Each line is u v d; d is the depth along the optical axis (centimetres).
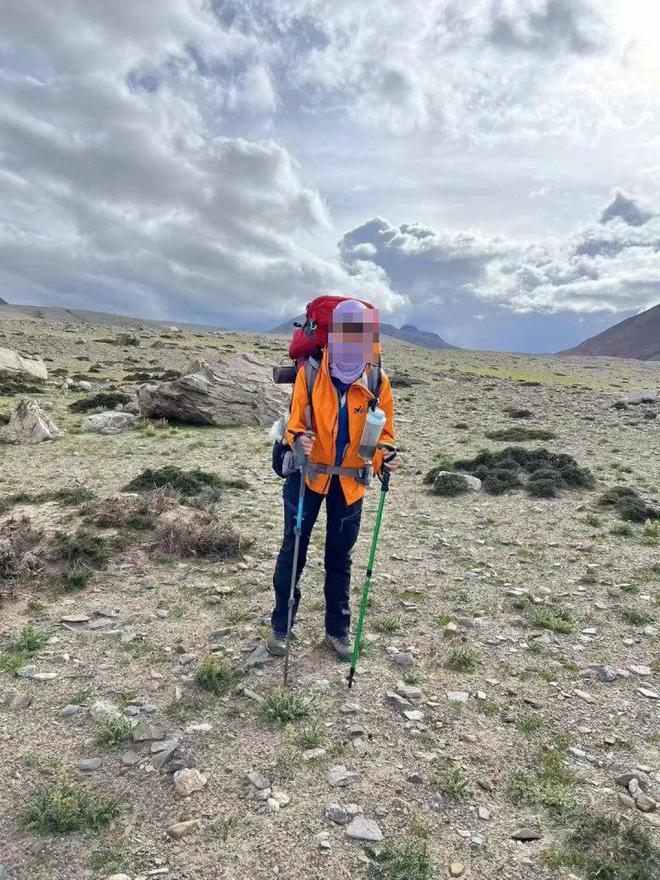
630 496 1155
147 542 788
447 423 2414
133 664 517
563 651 582
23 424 1703
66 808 346
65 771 384
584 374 7125
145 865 320
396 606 670
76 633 569
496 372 6378
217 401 2033
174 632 578
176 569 730
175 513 870
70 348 5319
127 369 4056
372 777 393
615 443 1956
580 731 453
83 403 2273
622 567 816
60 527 803
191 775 381
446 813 366
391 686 502
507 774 403
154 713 448
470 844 344
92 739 416
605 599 711
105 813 349
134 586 678
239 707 462
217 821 351
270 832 345
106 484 1191
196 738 423
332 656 544
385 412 495
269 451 1611
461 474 1285
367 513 1066
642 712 482
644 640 610
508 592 721
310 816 358
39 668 505
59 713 443
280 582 528
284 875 318
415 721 454
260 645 557
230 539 796
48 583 667
